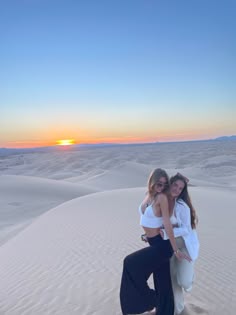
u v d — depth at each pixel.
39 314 6.40
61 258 10.05
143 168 76.25
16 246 12.91
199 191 31.84
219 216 17.14
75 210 21.23
